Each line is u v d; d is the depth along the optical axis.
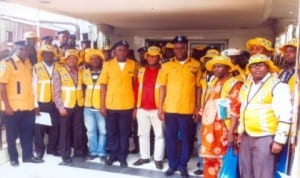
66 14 5.31
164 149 4.09
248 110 2.61
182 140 3.71
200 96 3.70
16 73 3.94
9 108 3.89
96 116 4.28
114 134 4.11
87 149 4.57
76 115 4.33
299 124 2.15
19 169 3.92
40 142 4.29
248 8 4.30
